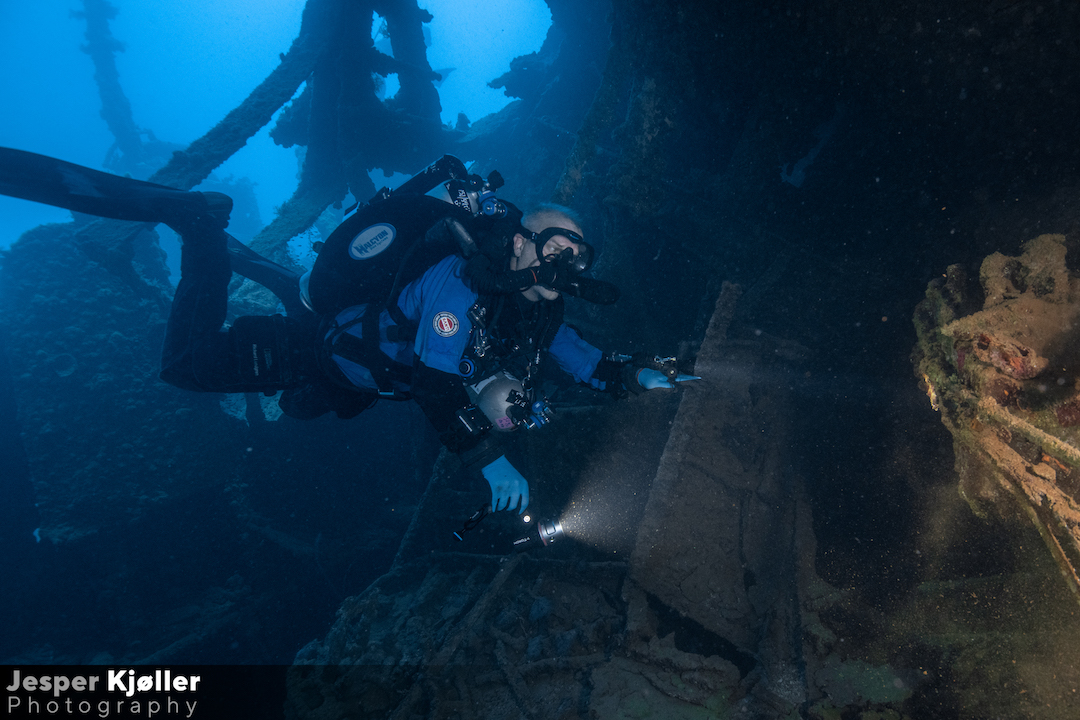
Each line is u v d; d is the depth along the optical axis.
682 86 6.36
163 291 10.23
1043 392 2.69
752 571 4.60
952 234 5.05
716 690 3.97
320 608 9.53
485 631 5.25
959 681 3.68
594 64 11.41
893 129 5.34
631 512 5.67
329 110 11.72
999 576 4.02
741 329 5.61
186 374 3.21
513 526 6.45
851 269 5.57
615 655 4.44
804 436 5.12
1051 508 2.42
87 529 8.51
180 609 9.09
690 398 5.16
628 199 6.95
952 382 3.09
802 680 3.90
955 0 3.95
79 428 8.73
